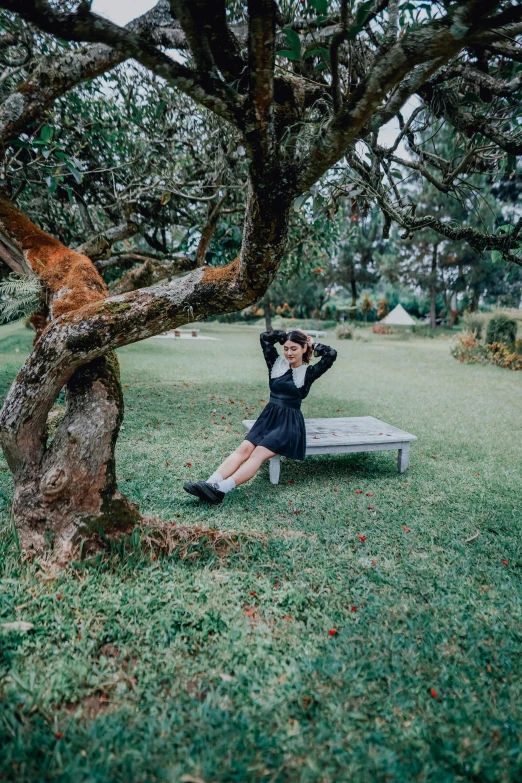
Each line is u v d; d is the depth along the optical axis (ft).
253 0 4.87
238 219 22.68
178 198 21.59
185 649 7.09
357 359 55.11
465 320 60.08
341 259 119.55
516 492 14.70
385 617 8.15
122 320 8.75
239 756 5.44
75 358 8.75
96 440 9.18
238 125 6.02
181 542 9.83
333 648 7.28
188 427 20.65
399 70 5.25
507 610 8.54
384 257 112.27
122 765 5.23
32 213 19.99
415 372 44.88
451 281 114.62
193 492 12.14
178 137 20.10
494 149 11.23
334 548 10.71
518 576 9.87
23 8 4.62
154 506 12.50
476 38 5.16
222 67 6.98
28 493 9.14
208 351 54.34
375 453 18.72
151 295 8.91
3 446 9.07
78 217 22.71
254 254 7.96
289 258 25.86
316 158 6.31
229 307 8.99
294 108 8.00
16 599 7.84
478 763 5.39
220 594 8.46
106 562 8.93
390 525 12.10
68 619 7.49
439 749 5.58
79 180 12.37
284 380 13.30
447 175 11.35
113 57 9.01
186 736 5.69
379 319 148.15
